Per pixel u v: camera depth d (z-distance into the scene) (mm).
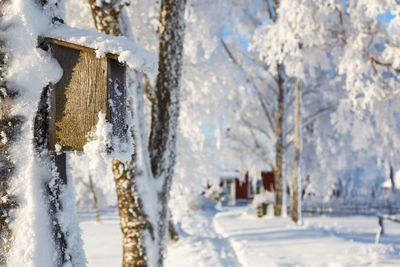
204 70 11508
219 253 7957
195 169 12172
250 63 16062
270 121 16969
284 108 16547
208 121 11961
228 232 11406
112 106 1883
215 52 13008
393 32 7938
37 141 1780
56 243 1807
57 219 1837
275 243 8742
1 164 1700
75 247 1924
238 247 8305
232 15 13914
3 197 1694
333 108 17391
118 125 1962
